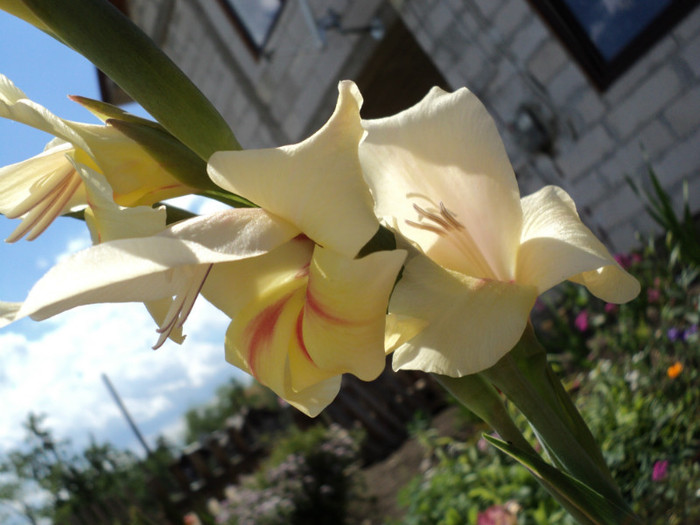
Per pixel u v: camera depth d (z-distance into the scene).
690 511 1.99
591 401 3.25
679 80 4.30
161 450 11.00
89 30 0.76
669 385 2.83
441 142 0.87
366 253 0.75
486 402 0.88
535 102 5.08
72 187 0.91
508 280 0.88
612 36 4.58
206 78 8.42
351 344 0.73
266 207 0.74
